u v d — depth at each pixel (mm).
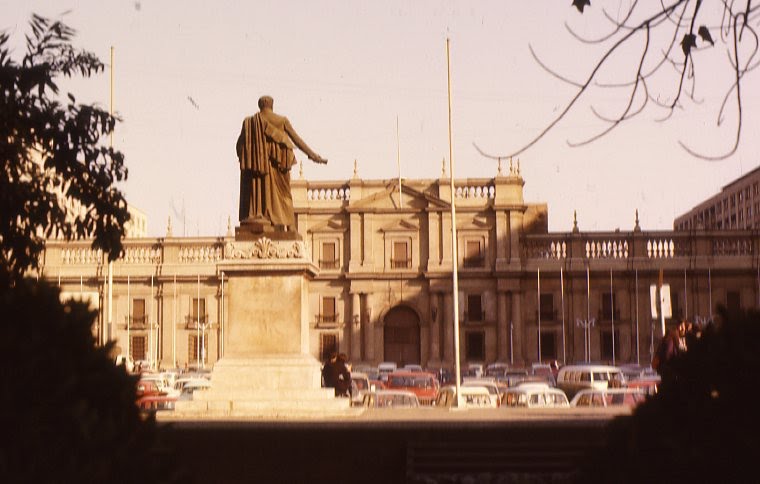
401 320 101938
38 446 9516
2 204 15859
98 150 16766
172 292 100875
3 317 10383
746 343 11789
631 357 98688
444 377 78312
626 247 100000
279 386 24703
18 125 16312
